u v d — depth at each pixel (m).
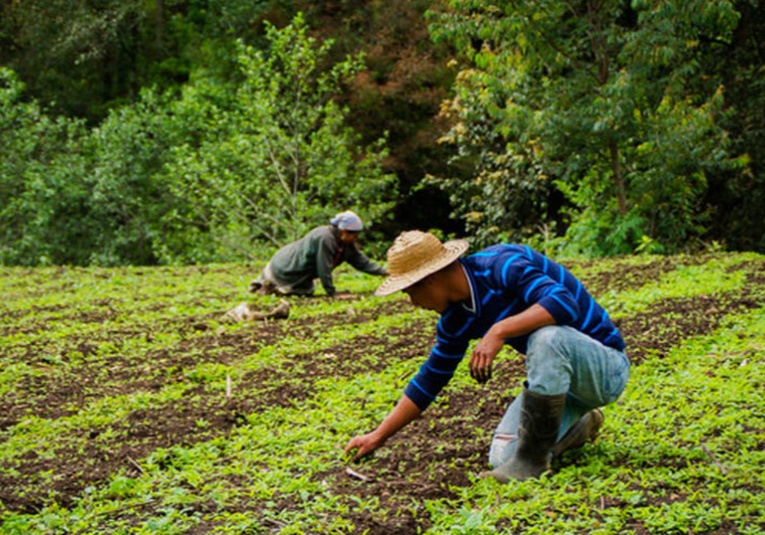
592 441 5.30
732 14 14.68
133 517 4.72
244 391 7.24
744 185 19.39
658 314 8.91
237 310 10.27
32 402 7.25
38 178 22.83
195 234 22.97
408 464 5.33
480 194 23.70
